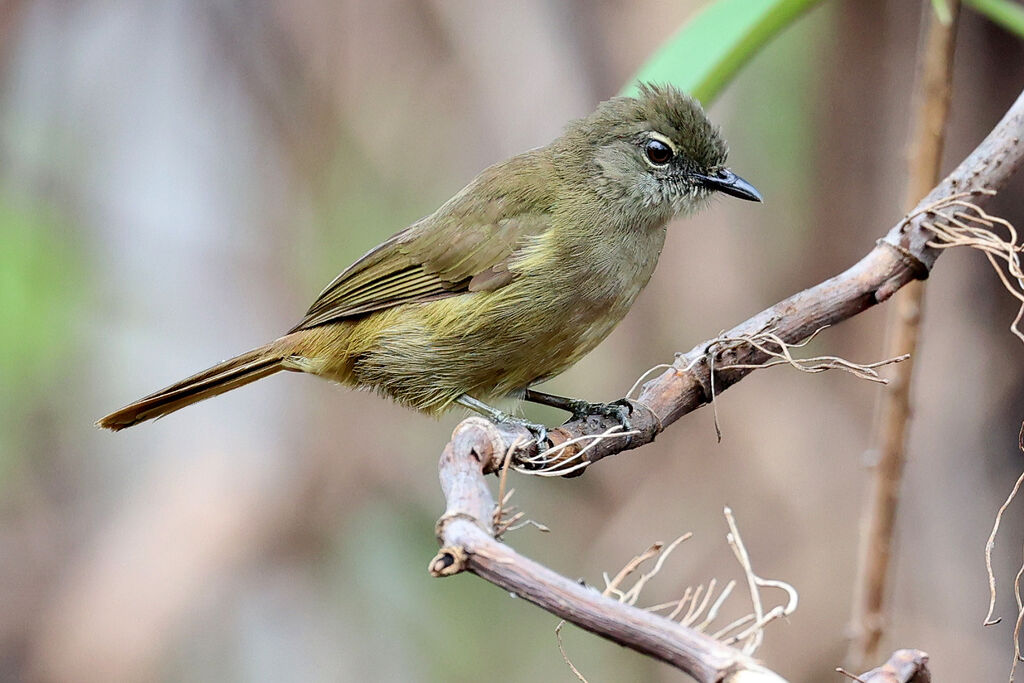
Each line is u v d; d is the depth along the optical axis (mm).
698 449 11742
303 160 12758
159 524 12125
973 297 11031
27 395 12836
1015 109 5883
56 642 11852
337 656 12156
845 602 11125
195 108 13203
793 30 11430
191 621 11922
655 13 11680
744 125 11594
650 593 11570
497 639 12266
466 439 5375
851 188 11508
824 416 11516
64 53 13211
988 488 10867
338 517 12273
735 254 11664
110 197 13156
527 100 12047
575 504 12047
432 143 12492
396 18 12547
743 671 3570
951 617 10734
